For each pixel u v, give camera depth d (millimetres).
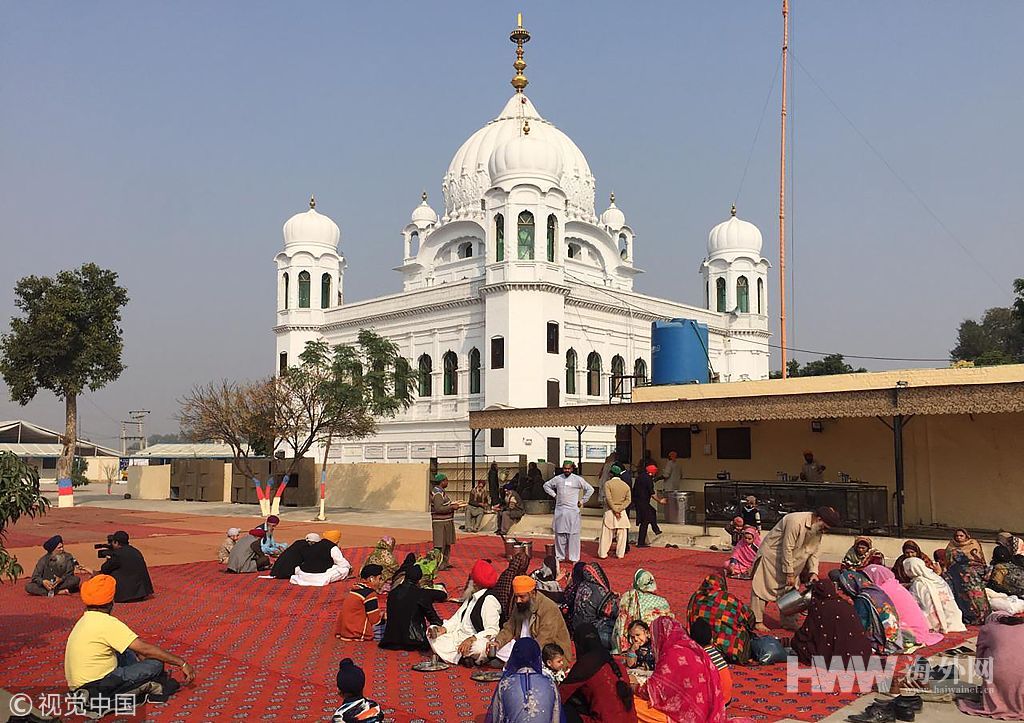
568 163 51906
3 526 8570
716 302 57375
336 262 53688
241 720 6984
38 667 8750
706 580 9055
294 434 30625
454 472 32594
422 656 9188
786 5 29188
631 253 59812
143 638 10086
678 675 6586
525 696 5617
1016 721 6867
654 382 25375
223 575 15203
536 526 23172
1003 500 18234
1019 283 37438
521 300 40062
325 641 9906
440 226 50781
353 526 25516
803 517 9789
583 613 8977
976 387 15602
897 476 16766
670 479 21750
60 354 37688
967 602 10477
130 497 45031
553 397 40625
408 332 46844
